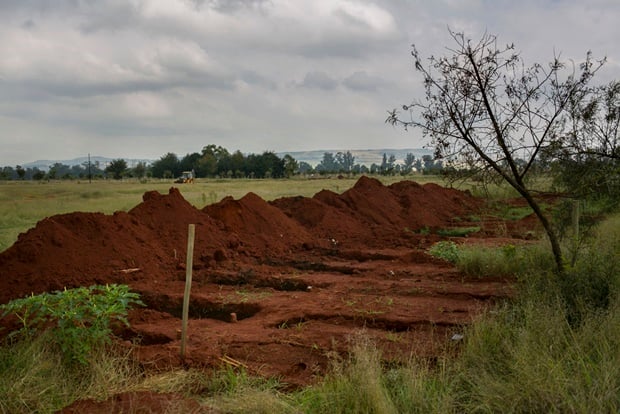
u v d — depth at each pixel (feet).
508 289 27.68
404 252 41.06
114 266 29.84
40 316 17.83
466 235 52.29
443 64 24.39
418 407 14.38
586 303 20.62
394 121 24.98
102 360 17.21
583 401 13.38
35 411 14.82
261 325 23.27
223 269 33.96
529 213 67.41
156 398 15.34
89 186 181.47
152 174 367.45
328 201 58.29
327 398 14.92
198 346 20.21
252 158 365.61
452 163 25.05
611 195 25.55
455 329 21.75
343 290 29.32
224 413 14.56
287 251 41.01
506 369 16.42
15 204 86.22
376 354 17.10
